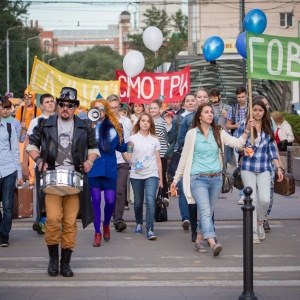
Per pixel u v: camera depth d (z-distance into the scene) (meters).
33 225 11.99
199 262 10.07
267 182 11.24
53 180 8.82
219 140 10.54
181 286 8.71
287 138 19.59
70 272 9.22
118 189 12.56
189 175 10.52
